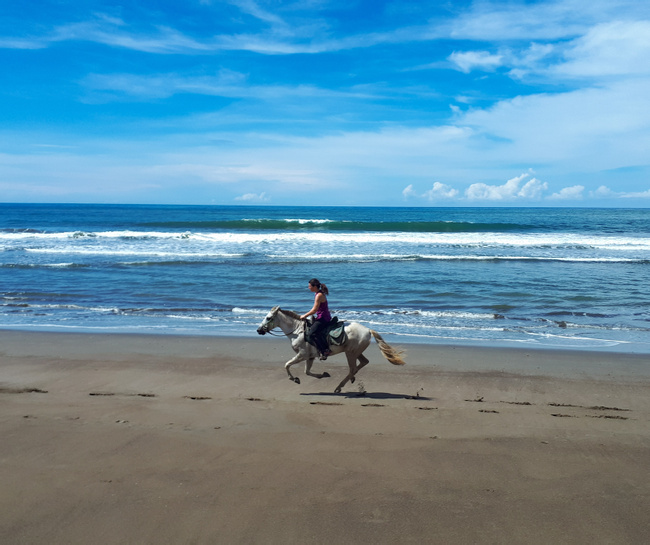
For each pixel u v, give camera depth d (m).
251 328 13.27
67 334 12.13
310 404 7.52
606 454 5.54
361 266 24.72
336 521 4.08
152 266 24.03
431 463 5.23
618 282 20.80
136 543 3.74
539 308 16.09
